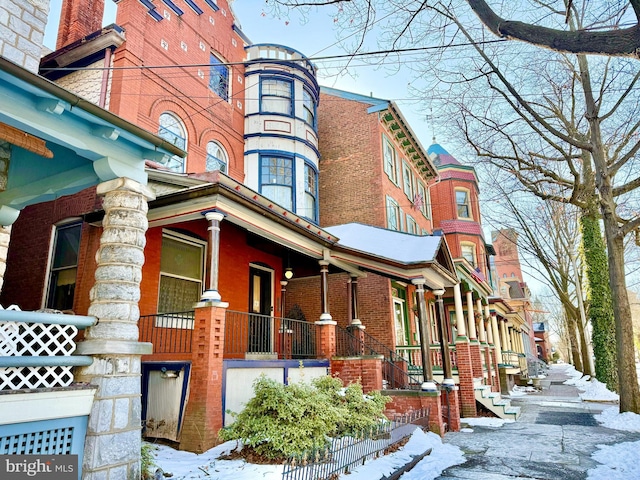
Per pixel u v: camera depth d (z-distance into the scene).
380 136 17.08
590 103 12.92
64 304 8.72
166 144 5.20
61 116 4.42
